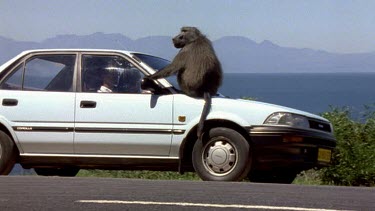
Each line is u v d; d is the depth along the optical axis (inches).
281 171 403.9
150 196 301.9
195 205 281.7
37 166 385.1
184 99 367.6
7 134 380.8
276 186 335.0
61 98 375.9
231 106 362.3
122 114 369.7
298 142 358.0
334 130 440.1
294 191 318.0
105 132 370.0
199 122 359.3
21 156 379.6
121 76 378.3
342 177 438.3
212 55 383.9
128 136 368.2
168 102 367.2
